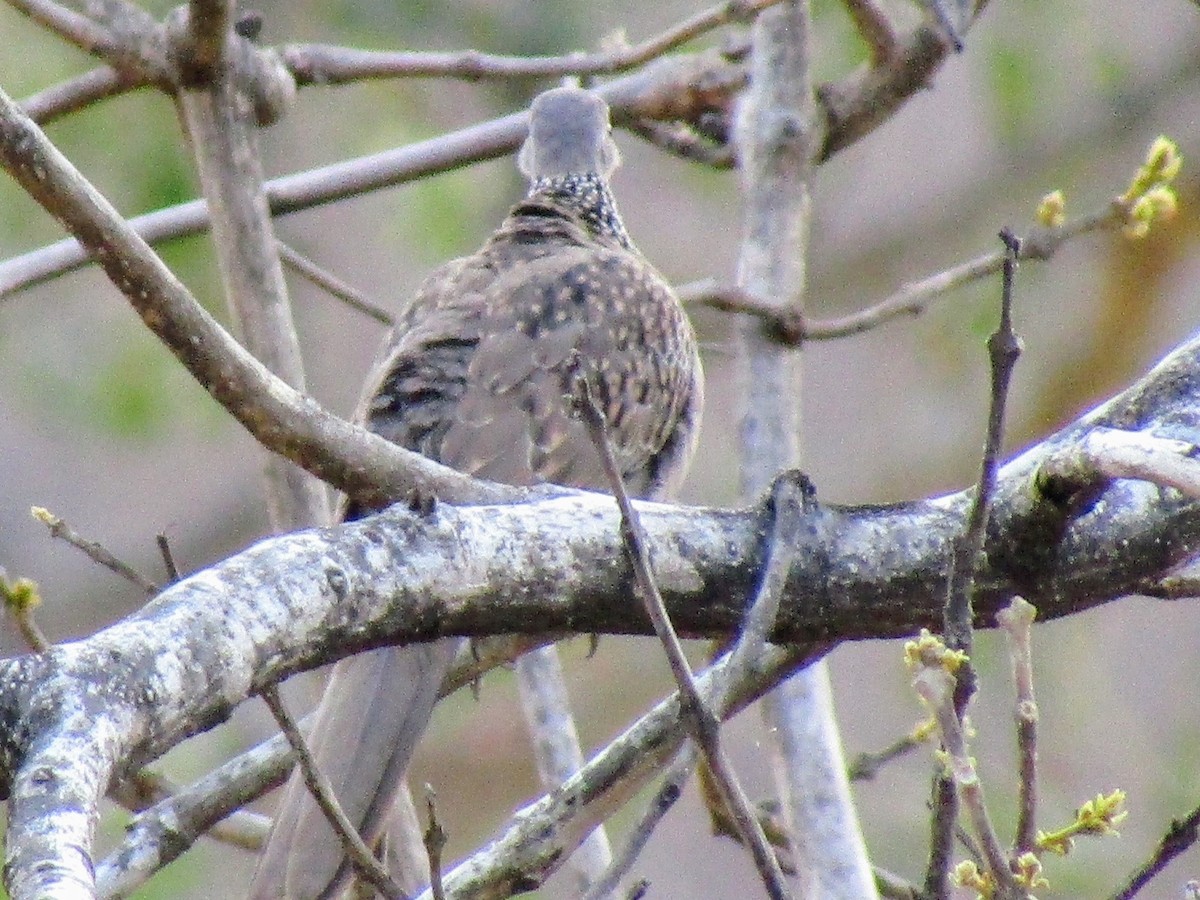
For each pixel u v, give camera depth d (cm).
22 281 1085
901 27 1379
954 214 1852
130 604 1755
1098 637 1712
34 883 441
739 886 1661
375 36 1575
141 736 525
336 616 584
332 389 1691
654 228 1767
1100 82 1734
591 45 1598
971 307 1734
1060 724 1623
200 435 1545
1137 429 646
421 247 1494
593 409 576
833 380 1838
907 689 1681
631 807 1411
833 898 903
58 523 762
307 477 1036
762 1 1022
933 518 654
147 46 1065
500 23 1596
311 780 633
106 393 1503
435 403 995
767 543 648
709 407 1748
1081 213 1822
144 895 1284
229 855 1341
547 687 1017
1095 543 644
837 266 1866
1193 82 1809
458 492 696
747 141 1181
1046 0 1641
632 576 630
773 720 940
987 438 578
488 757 1658
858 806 1538
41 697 512
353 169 1162
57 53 1427
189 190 1429
